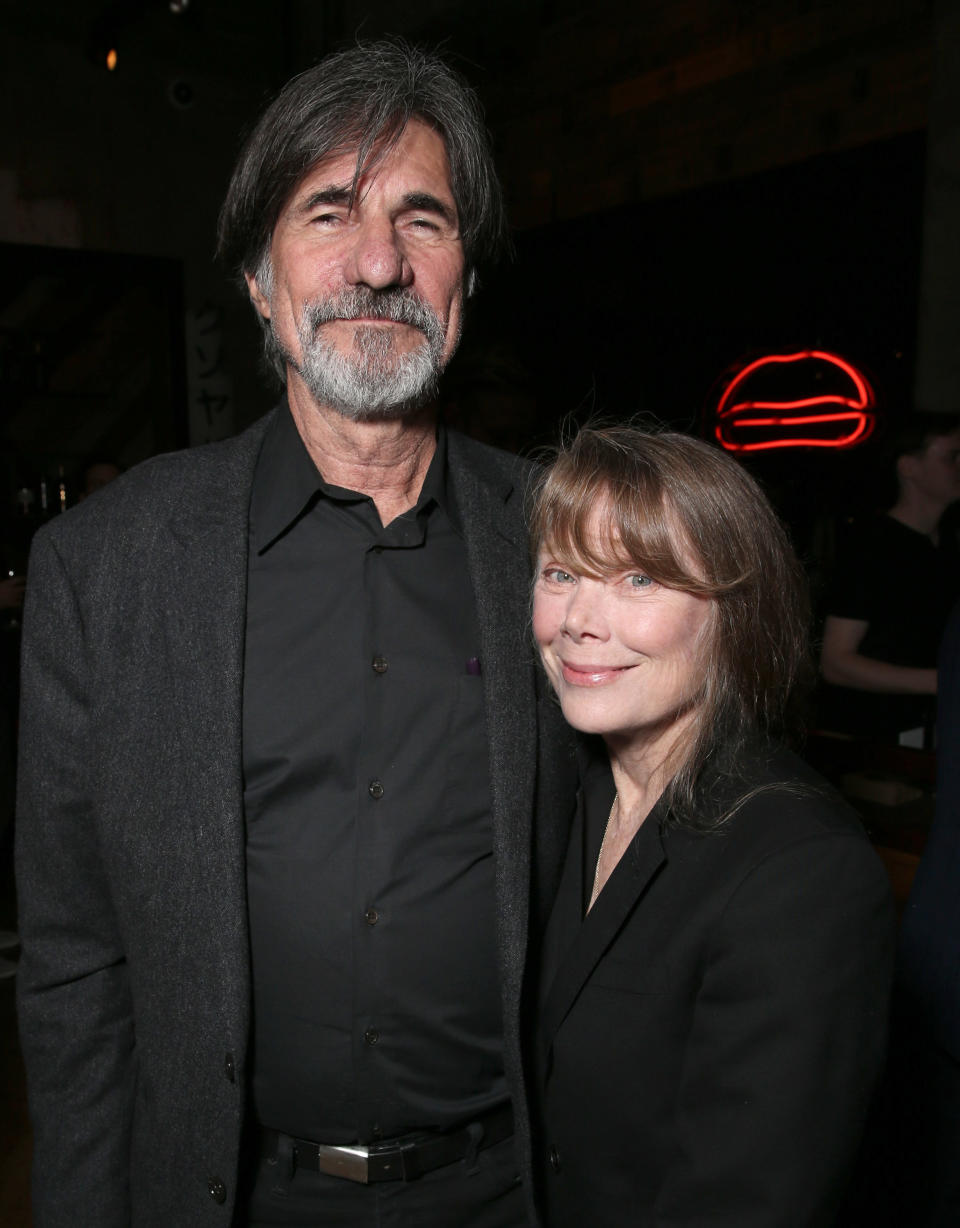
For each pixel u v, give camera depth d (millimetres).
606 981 933
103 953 1056
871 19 2889
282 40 4965
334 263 1019
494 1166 1067
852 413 3293
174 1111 979
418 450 1106
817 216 3217
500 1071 1079
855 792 2076
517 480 1224
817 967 800
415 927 1011
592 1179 932
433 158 1048
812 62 3051
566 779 1145
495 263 1233
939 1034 1283
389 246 996
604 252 3947
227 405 5055
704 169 3408
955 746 1349
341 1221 1031
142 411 5586
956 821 1339
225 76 4875
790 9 3084
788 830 854
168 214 4828
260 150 1052
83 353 5504
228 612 1006
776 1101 788
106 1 4562
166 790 969
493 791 1029
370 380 1019
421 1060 1018
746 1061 807
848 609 2559
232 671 986
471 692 1076
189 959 959
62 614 1011
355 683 1045
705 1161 812
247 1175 1042
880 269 3111
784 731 1029
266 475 1127
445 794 1045
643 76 3570
